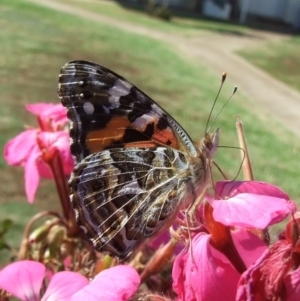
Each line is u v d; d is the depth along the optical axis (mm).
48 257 96
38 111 105
